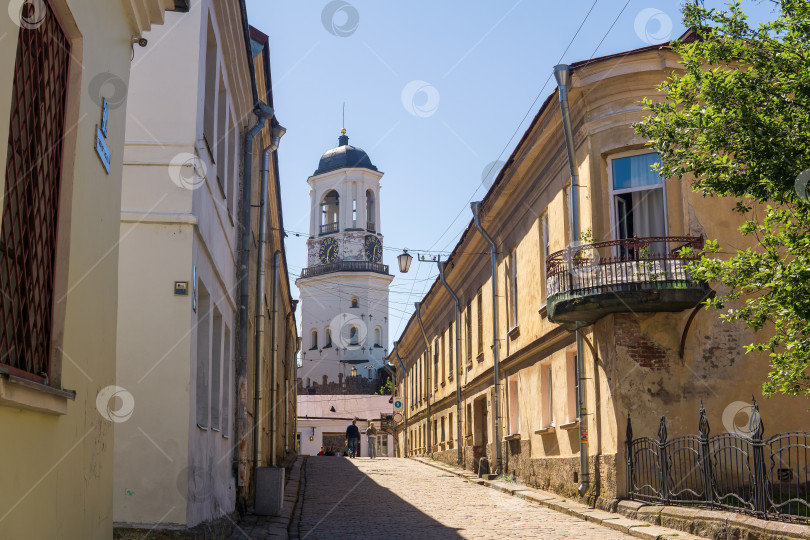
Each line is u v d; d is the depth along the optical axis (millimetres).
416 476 25891
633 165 15383
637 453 14195
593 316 15312
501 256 23781
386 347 76688
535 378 20172
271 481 13773
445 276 32250
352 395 68438
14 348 4176
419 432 43031
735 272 9820
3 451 3928
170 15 9375
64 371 4930
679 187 14969
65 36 5004
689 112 9992
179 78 9289
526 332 20703
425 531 12531
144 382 8664
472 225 25391
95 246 5645
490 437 25375
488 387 25922
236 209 13812
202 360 10500
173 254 8953
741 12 9688
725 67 14031
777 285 9172
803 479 14070
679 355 14625
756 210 14742
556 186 18000
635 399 14531
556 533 12266
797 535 9109
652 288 14062
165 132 9164
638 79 15203
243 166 14711
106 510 6000
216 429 10766
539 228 19594
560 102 15398
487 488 21188
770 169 9281
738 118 9414
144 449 8531
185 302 8859
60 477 4859
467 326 29828
